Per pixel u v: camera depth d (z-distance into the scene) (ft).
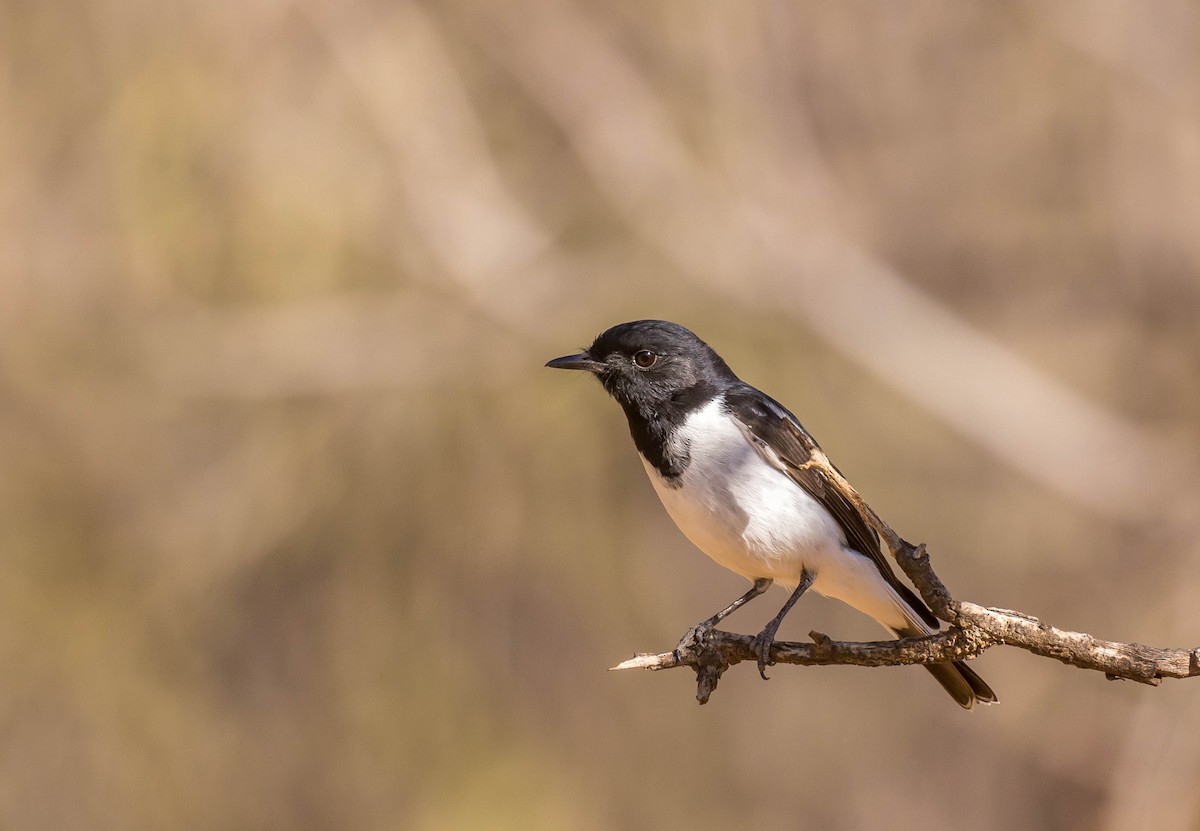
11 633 37.70
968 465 50.39
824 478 26.11
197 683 39.60
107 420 40.04
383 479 41.91
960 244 52.90
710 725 46.34
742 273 47.85
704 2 49.57
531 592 41.98
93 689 38.04
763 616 49.47
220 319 41.42
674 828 44.04
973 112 53.01
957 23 53.01
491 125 49.01
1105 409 51.78
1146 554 49.24
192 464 41.06
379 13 45.44
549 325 45.70
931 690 53.83
